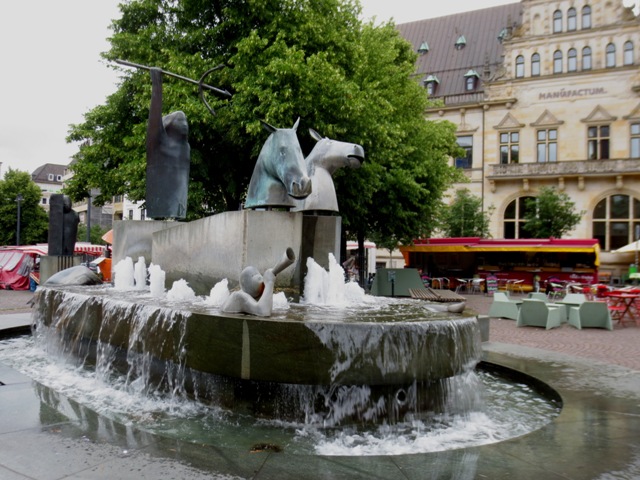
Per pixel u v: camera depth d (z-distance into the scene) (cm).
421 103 2245
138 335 476
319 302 561
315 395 405
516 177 3903
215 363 404
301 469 291
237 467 288
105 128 1711
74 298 607
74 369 586
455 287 2852
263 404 412
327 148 635
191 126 1363
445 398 458
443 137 2502
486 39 4712
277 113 1288
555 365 647
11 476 265
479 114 4134
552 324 1270
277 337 387
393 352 397
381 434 401
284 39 1400
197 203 1456
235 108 1313
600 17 3744
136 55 1577
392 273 1861
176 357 431
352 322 395
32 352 686
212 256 584
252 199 601
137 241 762
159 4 1609
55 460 287
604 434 370
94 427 343
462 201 3384
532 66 3966
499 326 1291
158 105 754
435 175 2189
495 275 2817
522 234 3962
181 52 1477
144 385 484
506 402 528
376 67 1898
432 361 414
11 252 2403
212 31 1459
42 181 9369
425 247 2759
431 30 5038
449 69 4659
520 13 4728
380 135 1552
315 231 611
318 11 1470
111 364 531
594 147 3784
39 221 4391
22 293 2116
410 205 2138
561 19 3869
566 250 2498
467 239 2700
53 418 359
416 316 455
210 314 412
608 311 1274
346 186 1570
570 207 3291
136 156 1470
